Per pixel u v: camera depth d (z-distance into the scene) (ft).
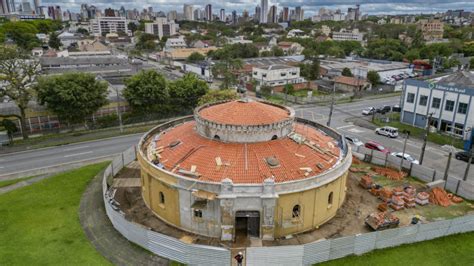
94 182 176.45
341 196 147.02
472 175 192.44
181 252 114.11
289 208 124.88
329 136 176.86
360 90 431.43
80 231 133.80
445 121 271.28
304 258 112.37
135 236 124.67
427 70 505.66
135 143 242.17
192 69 551.18
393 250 123.13
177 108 308.19
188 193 124.67
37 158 212.43
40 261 116.06
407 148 237.04
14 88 240.12
